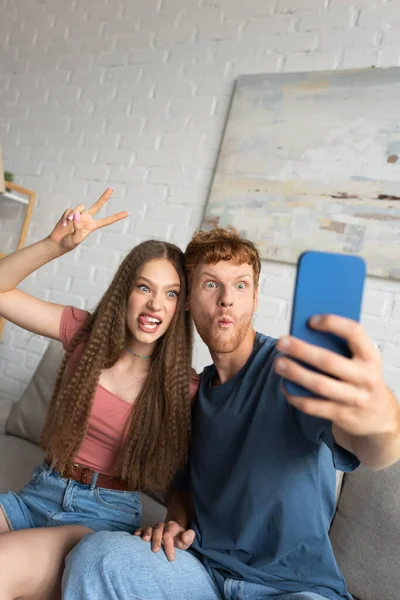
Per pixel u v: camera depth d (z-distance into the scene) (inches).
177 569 36.7
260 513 38.2
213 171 88.1
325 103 78.7
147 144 95.2
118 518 44.5
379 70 75.6
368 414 21.3
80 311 50.3
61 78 107.3
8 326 104.2
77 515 43.6
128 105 98.6
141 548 36.5
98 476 44.9
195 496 43.3
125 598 33.8
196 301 41.9
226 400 42.8
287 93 81.7
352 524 51.2
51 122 107.0
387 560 47.9
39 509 44.6
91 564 34.2
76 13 107.7
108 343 46.1
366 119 75.7
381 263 71.8
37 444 74.4
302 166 79.0
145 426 45.3
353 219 74.5
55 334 49.5
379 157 74.1
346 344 21.8
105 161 99.3
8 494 46.1
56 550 38.6
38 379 77.3
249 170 83.0
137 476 44.9
